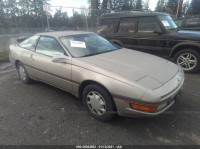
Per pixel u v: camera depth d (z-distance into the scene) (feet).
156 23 16.42
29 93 12.34
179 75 8.89
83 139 7.59
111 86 7.63
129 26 18.40
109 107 8.07
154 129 8.13
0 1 28.99
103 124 8.57
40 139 7.65
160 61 10.02
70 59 9.45
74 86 9.48
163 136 7.66
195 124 8.41
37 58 11.48
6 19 31.22
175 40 15.39
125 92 7.32
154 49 16.99
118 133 7.91
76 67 9.07
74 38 11.31
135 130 8.09
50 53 10.91
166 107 7.60
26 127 8.48
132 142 7.36
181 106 10.02
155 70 8.57
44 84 14.03
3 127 8.53
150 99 6.85
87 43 11.28
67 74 9.57
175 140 7.41
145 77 7.76
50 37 11.25
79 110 9.91
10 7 32.12
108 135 7.80
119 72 7.97
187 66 15.55
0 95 12.11
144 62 9.45
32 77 12.92
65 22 68.90
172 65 9.80
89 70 8.55
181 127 8.22
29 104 10.74
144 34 17.28
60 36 11.02
